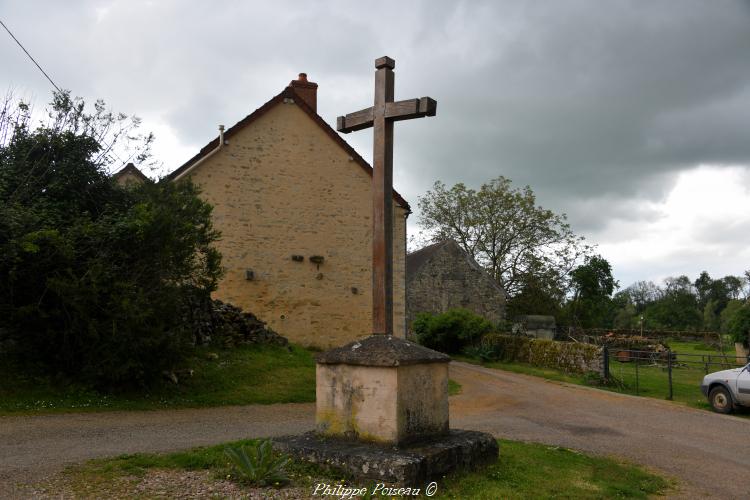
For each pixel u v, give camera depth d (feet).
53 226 34.96
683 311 195.00
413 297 105.09
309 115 64.23
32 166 37.70
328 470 18.84
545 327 114.62
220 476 18.42
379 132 23.11
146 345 33.42
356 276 64.69
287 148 62.95
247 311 59.41
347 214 64.85
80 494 16.42
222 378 40.91
